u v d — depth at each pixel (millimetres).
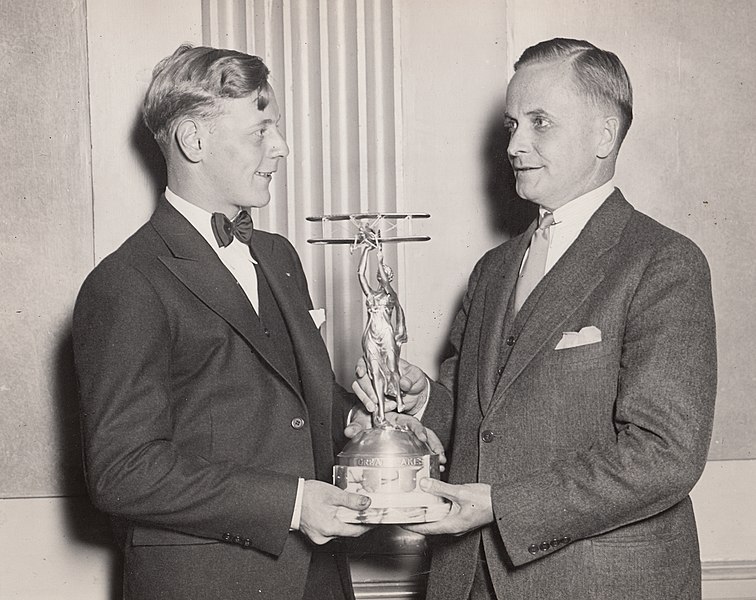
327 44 3055
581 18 3107
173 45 3006
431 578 2264
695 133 3127
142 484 1961
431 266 3076
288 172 3043
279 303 2271
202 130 2154
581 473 2002
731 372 3127
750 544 3115
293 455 2109
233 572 2053
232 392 2100
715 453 3119
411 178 3072
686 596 2082
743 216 3137
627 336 2068
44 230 2957
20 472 2932
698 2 3127
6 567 2912
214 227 2197
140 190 2984
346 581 2320
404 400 2424
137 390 2002
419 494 2080
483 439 2137
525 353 2119
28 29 2959
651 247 2104
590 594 2021
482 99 3084
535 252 2283
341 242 2217
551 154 2197
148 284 2064
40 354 2947
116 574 2941
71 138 2969
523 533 1997
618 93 2229
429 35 3080
